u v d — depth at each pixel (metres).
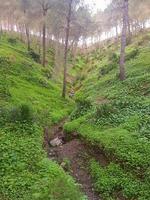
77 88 56.81
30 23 81.56
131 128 20.61
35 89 39.22
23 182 15.00
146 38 67.25
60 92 44.72
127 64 44.56
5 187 14.58
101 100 31.48
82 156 20.48
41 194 13.21
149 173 15.72
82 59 110.44
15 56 52.88
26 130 21.28
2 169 15.91
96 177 17.48
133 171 16.50
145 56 45.56
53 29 80.69
